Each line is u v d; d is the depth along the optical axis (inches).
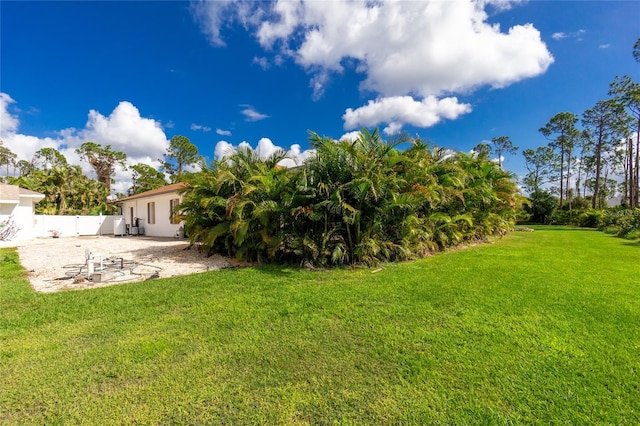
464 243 475.5
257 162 334.0
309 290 207.2
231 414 82.6
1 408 85.0
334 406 85.7
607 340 125.5
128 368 106.3
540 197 1189.1
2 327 143.7
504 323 145.1
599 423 77.8
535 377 98.9
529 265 292.0
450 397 89.1
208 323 148.3
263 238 299.7
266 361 111.0
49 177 1056.2
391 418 80.7
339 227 293.6
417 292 199.8
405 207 312.2
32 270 285.0
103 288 215.2
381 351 118.3
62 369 105.7
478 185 475.2
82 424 78.9
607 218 823.7
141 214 796.0
